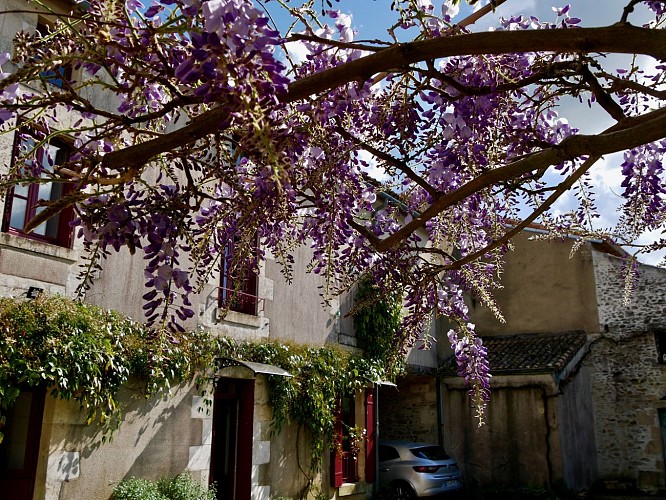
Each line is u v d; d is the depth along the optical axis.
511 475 11.30
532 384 11.41
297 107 2.07
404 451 10.70
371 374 9.55
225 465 7.61
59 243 5.81
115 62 1.67
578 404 12.13
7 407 4.92
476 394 3.52
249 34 1.24
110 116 1.74
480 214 3.15
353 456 9.25
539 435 11.16
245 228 2.32
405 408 12.73
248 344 7.62
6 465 5.38
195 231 2.29
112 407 5.60
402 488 10.43
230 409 7.75
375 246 2.32
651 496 11.66
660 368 12.34
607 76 2.38
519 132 2.68
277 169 1.13
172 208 2.05
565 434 11.23
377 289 3.15
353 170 2.68
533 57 2.62
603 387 12.79
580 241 3.26
